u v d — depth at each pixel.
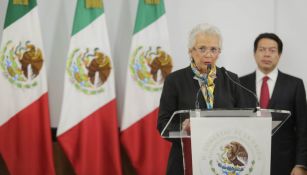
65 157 11.30
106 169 10.67
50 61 11.39
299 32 11.22
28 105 10.45
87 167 10.47
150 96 10.71
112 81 10.69
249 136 5.09
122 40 11.53
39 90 10.52
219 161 5.11
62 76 11.41
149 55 10.75
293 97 9.73
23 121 10.42
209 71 6.03
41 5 11.37
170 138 5.99
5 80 10.41
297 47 11.23
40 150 10.49
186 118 5.27
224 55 11.48
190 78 6.22
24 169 10.39
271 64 10.02
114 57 11.50
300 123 9.59
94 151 10.52
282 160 9.51
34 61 10.48
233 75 6.42
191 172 5.27
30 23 10.53
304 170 9.27
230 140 5.11
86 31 10.62
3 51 10.41
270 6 11.43
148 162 10.63
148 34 10.81
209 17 11.50
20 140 10.42
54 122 11.36
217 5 11.54
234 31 11.51
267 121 5.09
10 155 10.40
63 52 11.41
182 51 11.52
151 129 10.67
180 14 11.52
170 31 11.55
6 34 10.44
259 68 10.27
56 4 11.41
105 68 10.64
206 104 6.00
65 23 11.42
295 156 9.52
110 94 10.66
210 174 5.09
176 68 11.50
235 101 6.26
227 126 5.11
